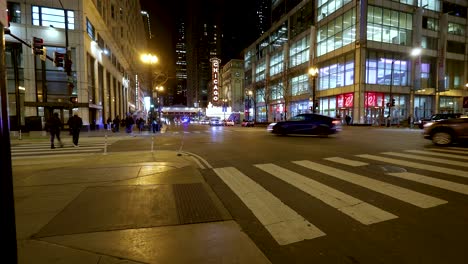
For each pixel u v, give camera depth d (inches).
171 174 272.7
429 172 273.0
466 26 1862.7
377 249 122.4
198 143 608.4
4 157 73.8
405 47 1601.9
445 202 183.9
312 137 726.5
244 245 123.3
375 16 1514.5
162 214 161.0
